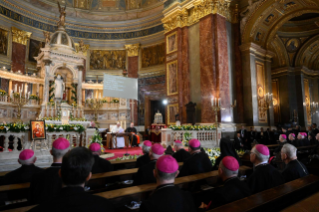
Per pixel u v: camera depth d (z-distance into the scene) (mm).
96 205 1699
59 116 15258
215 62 14094
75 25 22938
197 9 15266
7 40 18453
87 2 23641
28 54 19766
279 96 21109
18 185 3193
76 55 17438
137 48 23047
